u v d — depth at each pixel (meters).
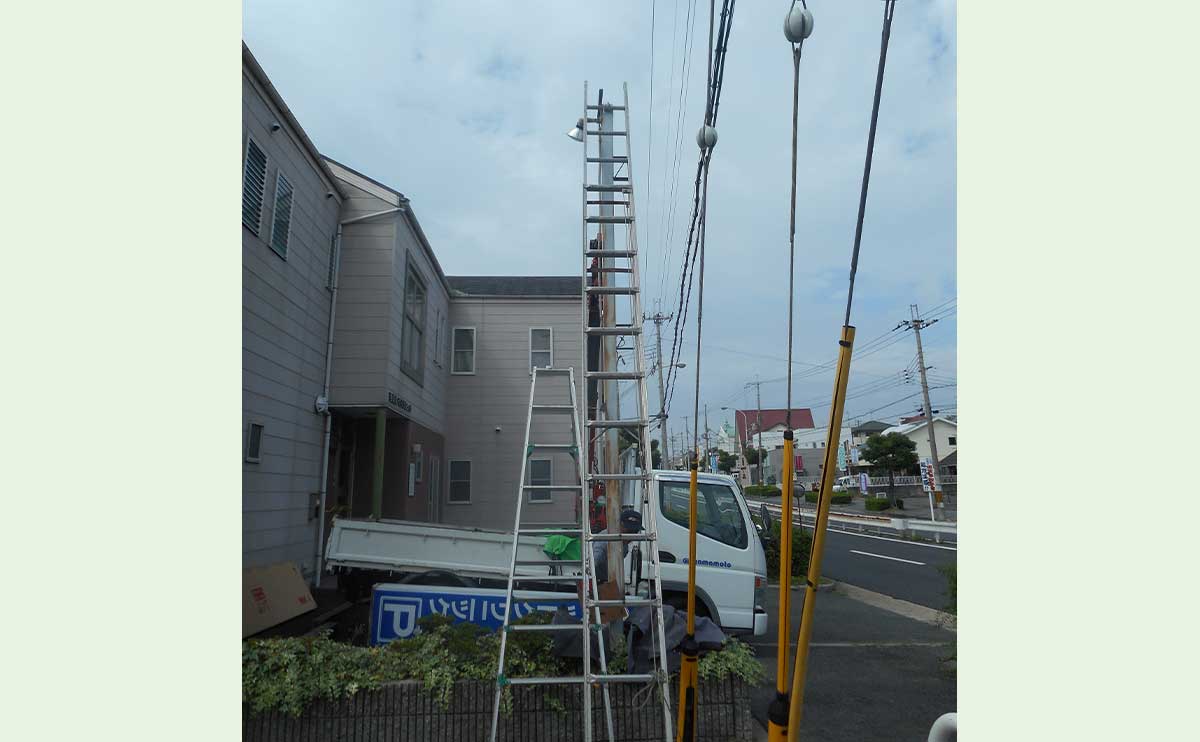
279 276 8.54
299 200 9.17
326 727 4.02
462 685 4.08
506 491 15.07
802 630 1.87
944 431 58.19
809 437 67.31
